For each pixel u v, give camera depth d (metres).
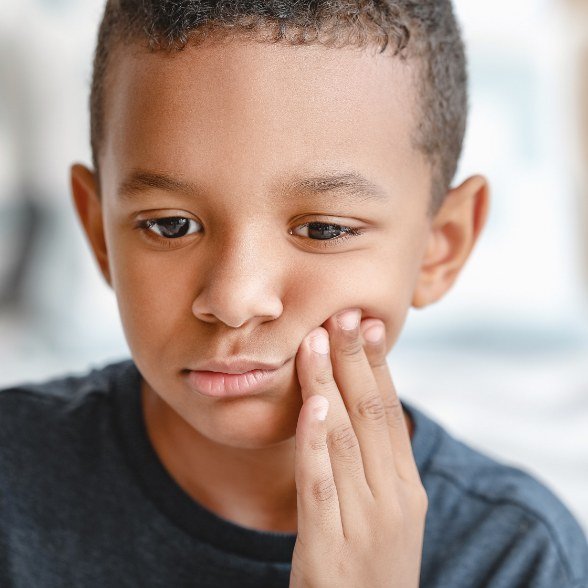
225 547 0.94
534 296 4.26
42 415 1.07
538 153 4.82
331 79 0.76
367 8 0.79
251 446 0.83
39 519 1.00
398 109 0.81
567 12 4.33
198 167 0.75
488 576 0.96
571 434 2.82
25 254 4.36
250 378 0.80
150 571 0.96
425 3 0.87
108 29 0.88
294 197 0.76
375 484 0.88
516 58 4.87
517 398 3.15
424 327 3.98
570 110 4.39
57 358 3.70
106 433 1.02
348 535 0.88
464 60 1.02
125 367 1.12
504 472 1.07
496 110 4.89
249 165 0.75
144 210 0.80
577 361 3.56
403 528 0.90
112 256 0.86
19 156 4.43
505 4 4.84
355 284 0.80
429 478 1.01
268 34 0.75
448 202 0.98
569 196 4.52
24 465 1.03
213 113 0.75
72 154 4.54
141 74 0.79
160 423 1.00
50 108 4.50
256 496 0.98
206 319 0.79
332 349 0.83
